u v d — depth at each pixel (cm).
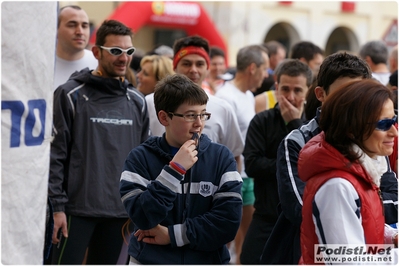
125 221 643
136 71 1092
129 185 444
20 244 357
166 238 438
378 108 349
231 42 2975
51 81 378
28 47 354
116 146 636
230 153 464
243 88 839
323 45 3328
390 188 453
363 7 3406
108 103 641
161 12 2467
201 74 750
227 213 444
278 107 656
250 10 3036
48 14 369
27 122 357
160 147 459
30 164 361
